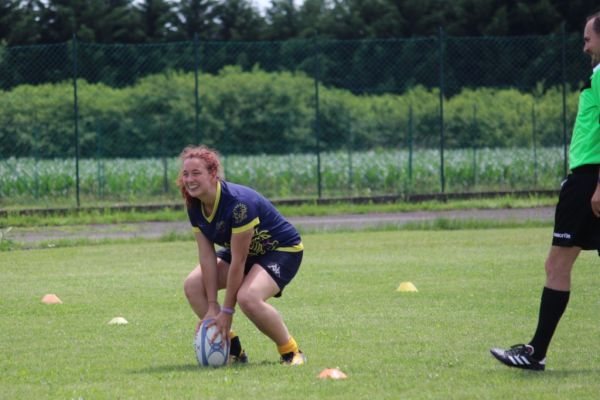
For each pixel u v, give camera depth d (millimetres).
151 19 110188
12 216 46094
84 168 59656
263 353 16031
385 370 14117
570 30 99000
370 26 109188
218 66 99312
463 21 101875
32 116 73625
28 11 102438
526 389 12641
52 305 21750
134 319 19719
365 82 96438
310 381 13375
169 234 38625
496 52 94250
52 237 40125
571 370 13992
